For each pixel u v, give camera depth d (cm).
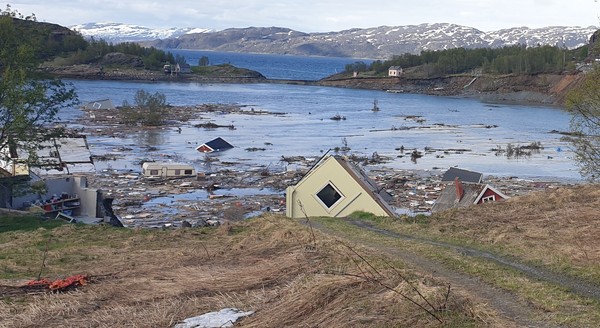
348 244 1203
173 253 1334
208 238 1577
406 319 750
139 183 4859
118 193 4481
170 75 18538
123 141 7062
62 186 2777
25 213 2250
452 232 1444
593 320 752
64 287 1052
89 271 1199
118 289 1031
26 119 2341
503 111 12062
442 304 779
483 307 788
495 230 1420
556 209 1692
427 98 15400
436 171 5572
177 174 5128
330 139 7638
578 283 950
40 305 950
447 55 19525
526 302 838
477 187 3156
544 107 13250
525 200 1911
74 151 5012
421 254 1158
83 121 8525
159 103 8825
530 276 992
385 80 18838
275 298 903
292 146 6988
